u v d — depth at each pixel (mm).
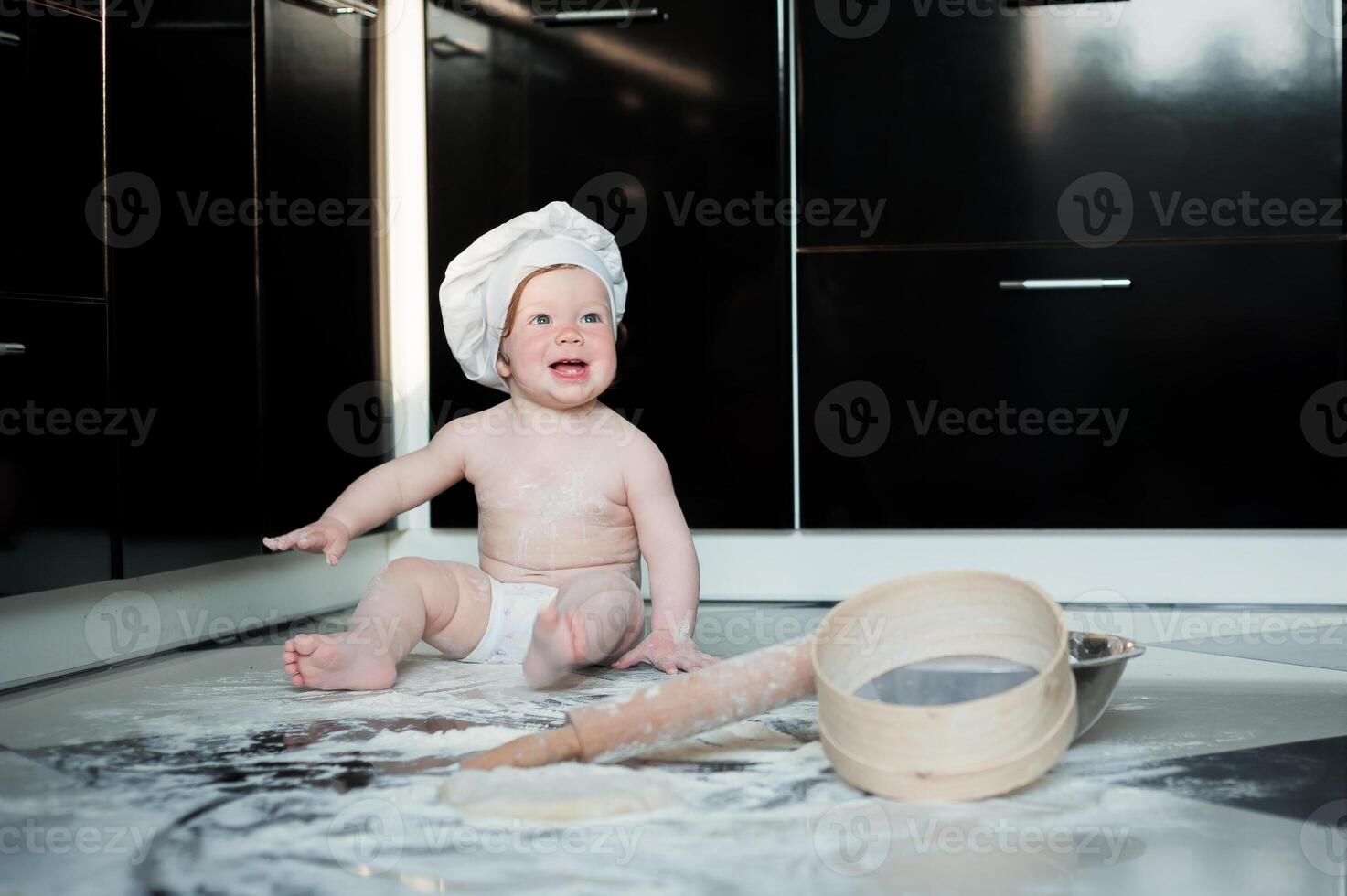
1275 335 1802
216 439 1604
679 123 1897
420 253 1998
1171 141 1808
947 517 1873
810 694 1037
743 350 1897
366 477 1562
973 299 1855
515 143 1937
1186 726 1125
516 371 1576
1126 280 1820
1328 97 1777
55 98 1378
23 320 1341
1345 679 1332
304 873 767
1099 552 1882
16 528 1328
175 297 1539
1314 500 1802
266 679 1404
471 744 1087
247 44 1664
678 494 1921
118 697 1308
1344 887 728
